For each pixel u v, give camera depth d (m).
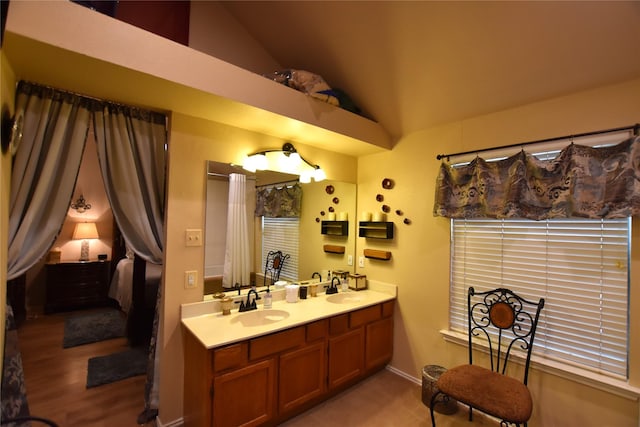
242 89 1.85
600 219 1.73
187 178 2.08
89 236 4.71
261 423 1.88
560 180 1.83
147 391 2.07
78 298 4.46
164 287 2.00
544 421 1.94
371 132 2.68
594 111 1.80
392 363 2.84
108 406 2.23
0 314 1.42
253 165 2.31
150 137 2.04
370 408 2.29
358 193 3.17
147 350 3.17
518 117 2.10
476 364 2.28
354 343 2.45
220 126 2.22
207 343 1.68
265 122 2.18
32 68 1.46
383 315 2.71
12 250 1.59
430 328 2.56
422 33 1.92
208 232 2.18
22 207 1.62
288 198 2.65
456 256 2.44
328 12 2.07
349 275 3.02
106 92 1.73
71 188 1.76
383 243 2.92
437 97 2.29
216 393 1.70
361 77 2.42
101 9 1.53
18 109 1.58
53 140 1.69
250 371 1.83
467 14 1.73
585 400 1.80
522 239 2.09
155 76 1.53
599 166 1.71
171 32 2.16
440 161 2.51
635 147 1.60
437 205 2.39
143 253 2.06
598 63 1.69
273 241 2.55
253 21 2.43
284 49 2.54
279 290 2.59
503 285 2.18
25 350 3.15
